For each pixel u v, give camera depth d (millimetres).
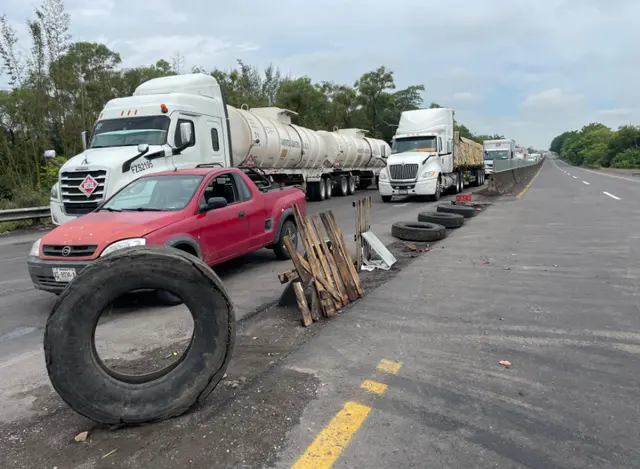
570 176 43375
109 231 5379
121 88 29422
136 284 3107
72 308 2984
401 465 2662
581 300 5609
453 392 3490
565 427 3021
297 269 5086
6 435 3045
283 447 2840
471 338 4523
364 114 52812
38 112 20312
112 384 3070
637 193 20938
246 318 5273
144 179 6887
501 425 3051
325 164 22969
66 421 3217
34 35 19578
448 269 7285
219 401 3385
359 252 7191
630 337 4473
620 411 3203
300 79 41594
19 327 5254
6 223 14391
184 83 12523
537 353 4160
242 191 7391
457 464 2666
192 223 6051
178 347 4469
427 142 20688
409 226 10336
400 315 5211
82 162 10227
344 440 2898
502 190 23203
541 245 9016
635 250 8289
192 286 3152
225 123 13227
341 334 4680
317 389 3555
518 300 5656
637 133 77562
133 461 2734
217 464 2691
